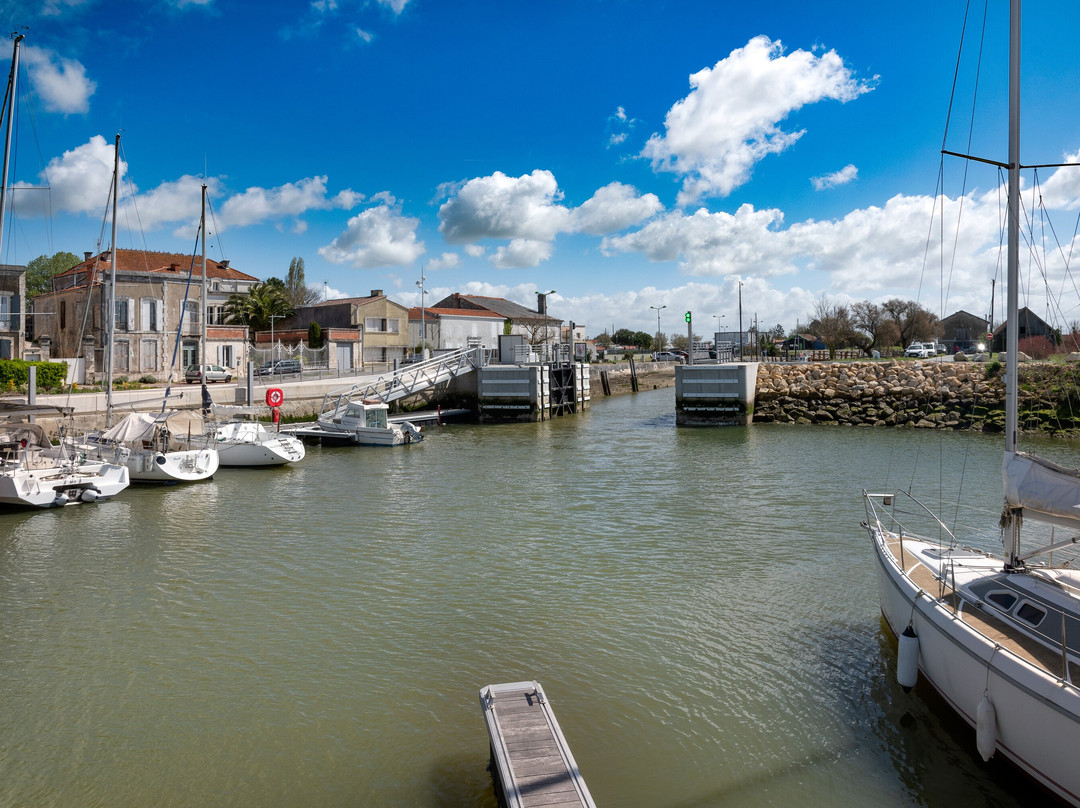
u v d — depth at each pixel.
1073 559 13.73
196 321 50.94
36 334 53.69
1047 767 8.16
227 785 9.16
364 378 51.09
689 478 28.88
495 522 21.92
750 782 9.14
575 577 16.66
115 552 18.92
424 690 11.46
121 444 28.05
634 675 11.88
